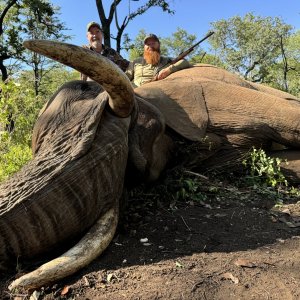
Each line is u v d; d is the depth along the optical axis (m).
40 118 3.43
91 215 3.11
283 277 2.94
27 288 2.67
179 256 3.25
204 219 3.99
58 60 2.79
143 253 3.29
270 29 35.28
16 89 7.02
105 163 3.18
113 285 2.84
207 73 5.70
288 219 4.07
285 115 5.16
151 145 4.08
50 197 2.83
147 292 2.75
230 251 3.34
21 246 2.79
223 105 5.22
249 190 4.88
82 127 3.21
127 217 3.95
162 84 5.16
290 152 5.33
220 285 2.85
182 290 2.77
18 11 23.59
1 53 22.23
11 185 2.87
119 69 3.10
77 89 3.57
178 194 4.43
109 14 16.48
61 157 3.03
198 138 4.94
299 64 34.16
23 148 6.95
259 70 35.28
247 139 5.19
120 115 3.42
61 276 2.78
